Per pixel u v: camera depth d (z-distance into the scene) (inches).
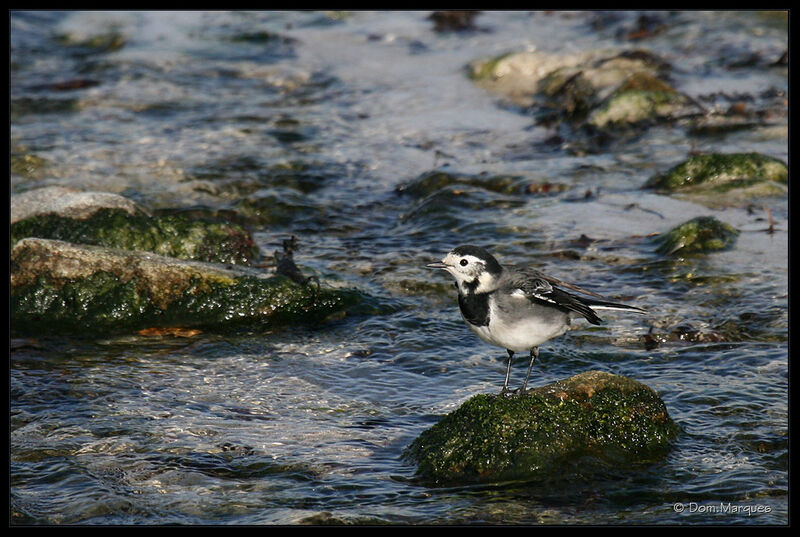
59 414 420.2
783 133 818.8
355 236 667.4
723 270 576.1
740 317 517.7
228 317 524.4
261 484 363.6
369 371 472.7
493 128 887.7
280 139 845.8
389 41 1142.3
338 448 393.4
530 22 1190.9
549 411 378.0
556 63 994.1
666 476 364.5
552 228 656.4
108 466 375.2
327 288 546.6
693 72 978.1
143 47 1100.5
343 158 810.8
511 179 743.1
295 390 450.9
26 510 343.0
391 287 576.1
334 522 332.8
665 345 494.9
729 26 1097.4
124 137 839.1
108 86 975.0
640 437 381.1
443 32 1167.6
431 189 738.8
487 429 372.2
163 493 356.2
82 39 1133.7
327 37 1155.3
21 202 617.0
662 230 645.3
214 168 772.0
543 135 866.1
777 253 598.2
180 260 543.2
